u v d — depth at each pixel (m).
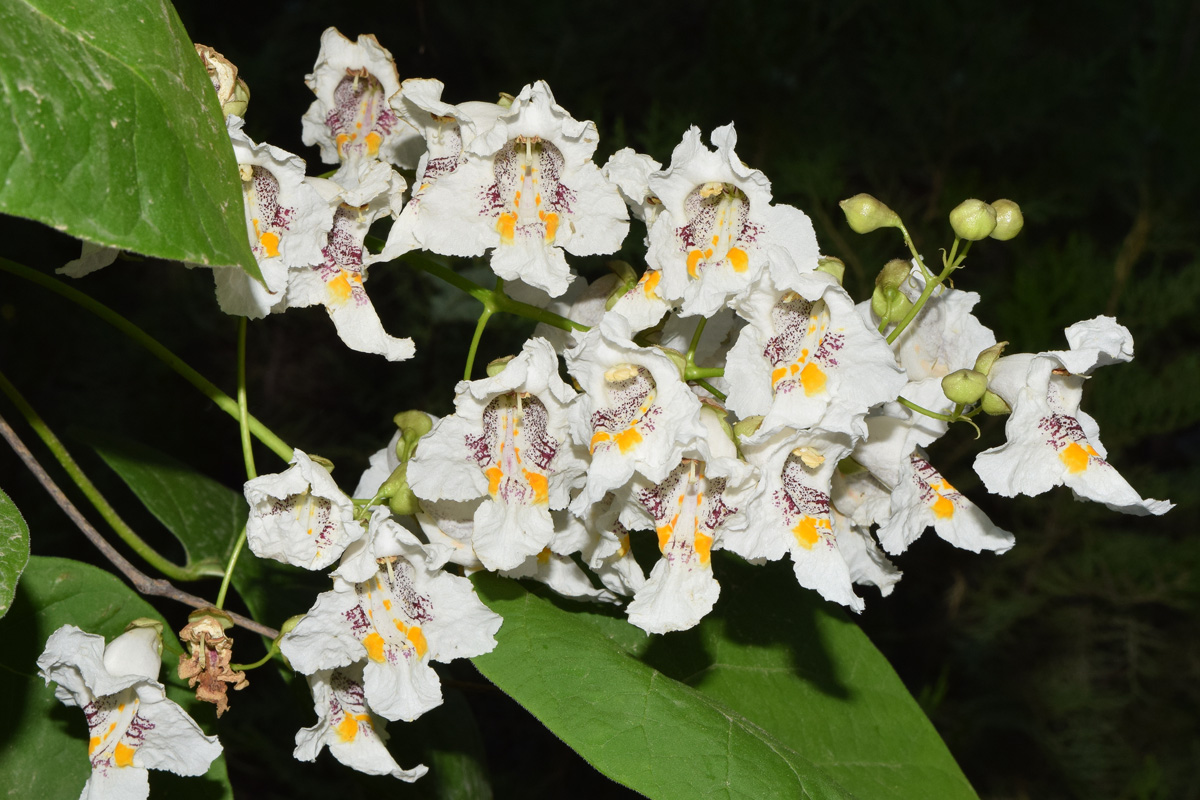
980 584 1.26
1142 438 1.39
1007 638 1.25
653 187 0.59
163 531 1.04
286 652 0.58
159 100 0.52
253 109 1.19
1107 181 1.24
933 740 0.67
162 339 1.12
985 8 1.19
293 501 0.58
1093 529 1.21
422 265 0.63
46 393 1.10
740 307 0.59
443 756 0.69
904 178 1.34
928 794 0.66
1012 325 1.11
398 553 0.58
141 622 0.59
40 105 0.50
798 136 1.15
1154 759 1.22
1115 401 1.17
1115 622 1.25
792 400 0.58
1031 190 1.20
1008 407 0.59
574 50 1.25
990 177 1.33
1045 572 1.23
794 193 1.13
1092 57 1.40
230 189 0.53
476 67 1.26
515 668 0.58
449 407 1.12
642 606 0.59
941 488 0.61
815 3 1.15
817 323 0.58
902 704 0.68
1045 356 0.59
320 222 0.59
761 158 1.15
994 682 1.24
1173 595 1.19
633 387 0.59
